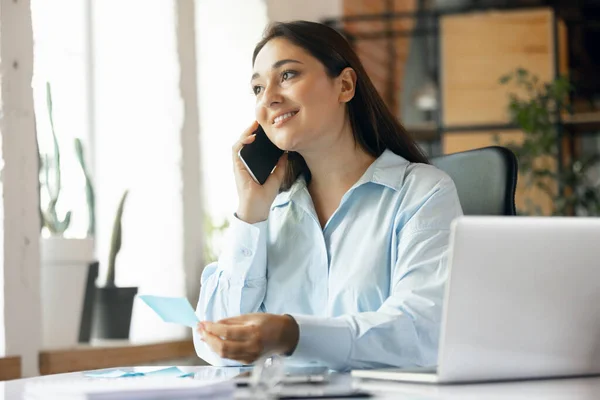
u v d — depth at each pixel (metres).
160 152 3.88
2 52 2.78
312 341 1.53
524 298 1.29
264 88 2.02
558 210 4.99
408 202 1.91
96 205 3.87
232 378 1.40
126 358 3.24
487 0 6.48
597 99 6.09
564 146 5.51
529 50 5.36
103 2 3.91
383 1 6.32
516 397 1.15
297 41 1.98
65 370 2.93
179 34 3.90
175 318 1.52
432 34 5.96
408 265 1.81
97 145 3.88
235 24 4.64
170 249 3.86
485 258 1.25
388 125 2.10
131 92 3.91
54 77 3.70
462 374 1.29
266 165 2.02
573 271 1.31
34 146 2.89
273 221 2.05
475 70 5.41
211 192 4.66
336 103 2.00
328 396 1.17
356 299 1.88
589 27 5.94
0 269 2.76
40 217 2.96
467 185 2.13
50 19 3.70
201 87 4.68
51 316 3.11
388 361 1.60
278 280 1.98
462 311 1.26
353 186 1.96
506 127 5.34
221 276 2.00
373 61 6.07
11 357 2.67
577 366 1.37
